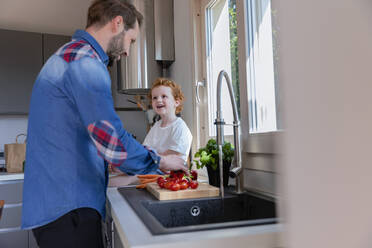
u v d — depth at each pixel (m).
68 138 0.92
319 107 0.24
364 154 0.22
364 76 0.22
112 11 1.03
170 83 1.84
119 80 2.53
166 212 1.06
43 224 0.90
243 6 1.35
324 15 0.24
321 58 0.24
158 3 2.50
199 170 2.01
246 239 0.61
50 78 0.92
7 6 2.92
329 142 0.23
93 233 0.95
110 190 1.35
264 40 1.27
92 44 0.99
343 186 0.23
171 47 2.51
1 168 2.86
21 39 2.97
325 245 0.24
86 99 0.86
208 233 0.62
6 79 2.90
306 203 0.25
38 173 0.91
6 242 2.33
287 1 0.26
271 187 1.12
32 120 0.94
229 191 1.23
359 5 0.22
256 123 1.32
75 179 0.92
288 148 0.26
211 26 2.02
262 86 1.28
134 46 2.46
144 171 1.00
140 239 0.60
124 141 0.91
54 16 3.11
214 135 1.94
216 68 1.95
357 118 0.22
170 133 1.79
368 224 0.22
